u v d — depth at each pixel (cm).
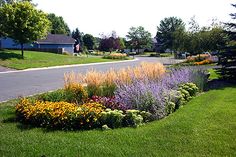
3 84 1617
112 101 862
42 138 615
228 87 1323
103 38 7188
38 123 726
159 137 602
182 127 654
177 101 865
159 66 1167
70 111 705
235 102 927
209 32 3086
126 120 704
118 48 7031
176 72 1252
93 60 4084
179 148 546
